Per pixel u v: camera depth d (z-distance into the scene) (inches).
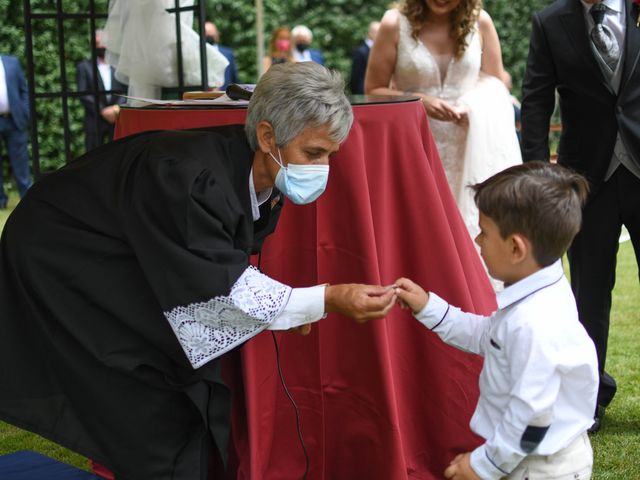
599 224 124.1
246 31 484.7
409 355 105.8
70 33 367.2
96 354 79.5
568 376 73.8
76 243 80.2
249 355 94.7
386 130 101.0
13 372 83.8
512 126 151.0
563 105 126.3
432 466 106.7
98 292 79.3
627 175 121.3
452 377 103.5
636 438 123.6
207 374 81.3
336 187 98.6
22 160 350.9
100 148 87.4
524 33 510.9
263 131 79.8
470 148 148.0
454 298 102.3
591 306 126.3
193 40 157.0
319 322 100.5
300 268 100.4
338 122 79.0
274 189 87.7
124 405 81.2
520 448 71.9
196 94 111.2
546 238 73.7
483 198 76.4
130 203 78.7
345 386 101.5
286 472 101.6
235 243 81.0
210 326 77.4
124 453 82.0
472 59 150.9
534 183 74.0
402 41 150.6
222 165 80.3
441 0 143.6
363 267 97.8
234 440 99.7
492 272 78.0
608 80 118.6
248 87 107.1
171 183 76.7
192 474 82.2
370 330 98.1
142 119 100.3
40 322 81.9
